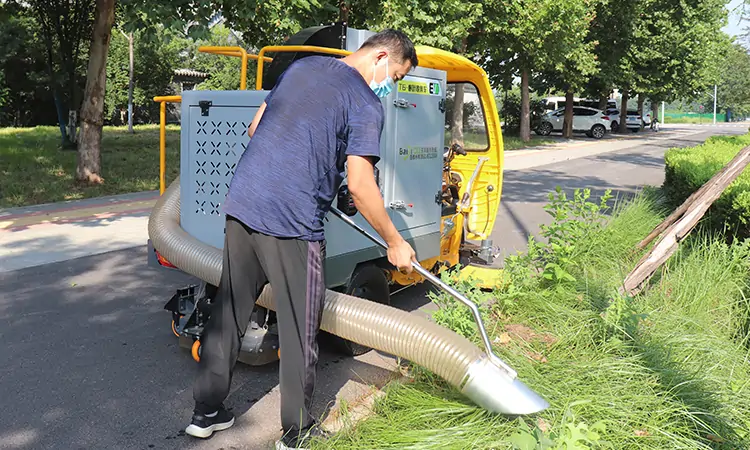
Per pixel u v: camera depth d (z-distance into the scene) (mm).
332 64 2994
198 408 3322
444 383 3537
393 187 4477
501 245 8164
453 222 5613
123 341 4758
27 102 35094
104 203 10953
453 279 4336
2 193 11328
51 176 13352
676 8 34844
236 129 3953
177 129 30719
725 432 3045
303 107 2912
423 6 12328
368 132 2885
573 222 6043
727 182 5293
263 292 3479
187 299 4301
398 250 3041
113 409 3709
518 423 3027
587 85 36688
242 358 3809
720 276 5203
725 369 3750
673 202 8742
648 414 3164
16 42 25844
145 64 37781
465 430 3033
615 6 30641
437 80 4898
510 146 27422
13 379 4074
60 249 7594
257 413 3662
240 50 4488
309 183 2924
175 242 3949
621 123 42938
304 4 9688
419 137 4727
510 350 3852
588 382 3479
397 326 3146
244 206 2953
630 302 4207
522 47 21391
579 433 2621
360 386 3994
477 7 17438
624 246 6414
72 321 5164
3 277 6383
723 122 81312
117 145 20562
